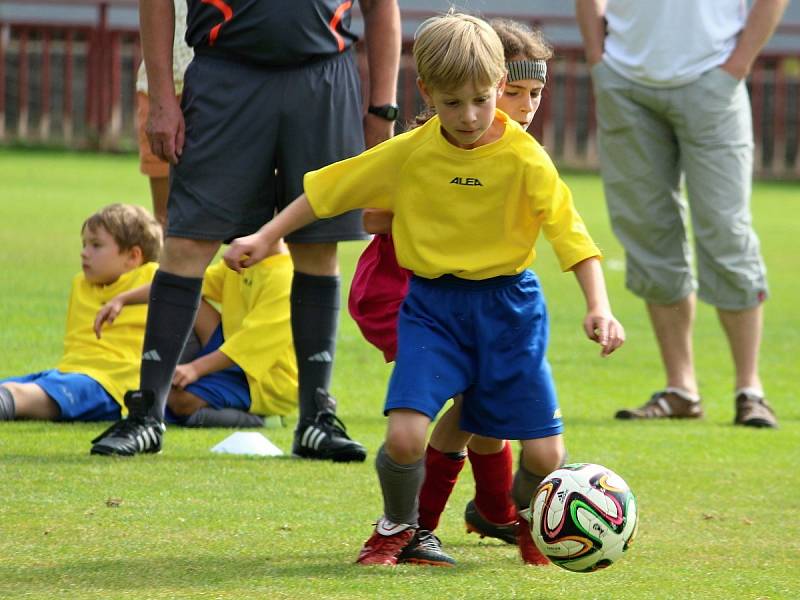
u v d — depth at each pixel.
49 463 17.45
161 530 14.34
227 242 18.77
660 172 23.92
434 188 13.60
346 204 13.98
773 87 86.38
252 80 18.39
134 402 18.47
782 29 87.25
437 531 15.31
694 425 22.81
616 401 24.78
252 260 13.82
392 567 13.16
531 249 13.73
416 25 92.25
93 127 87.19
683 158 23.84
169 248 18.64
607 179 24.20
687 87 23.33
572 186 75.62
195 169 18.47
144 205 54.59
